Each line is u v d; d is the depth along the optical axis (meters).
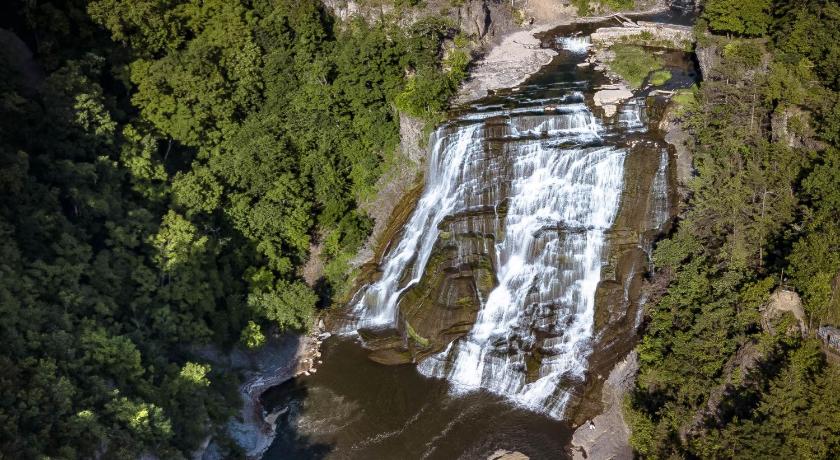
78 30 79.19
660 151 74.69
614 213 74.69
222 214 79.75
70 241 62.81
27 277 57.09
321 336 79.56
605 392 68.19
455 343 73.38
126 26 79.12
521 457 64.12
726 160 70.62
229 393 69.31
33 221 62.03
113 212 69.00
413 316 75.88
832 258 60.00
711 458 57.09
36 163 67.62
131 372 58.75
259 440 67.75
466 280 75.31
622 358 70.12
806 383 56.28
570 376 69.94
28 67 76.06
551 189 76.75
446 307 74.69
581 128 80.06
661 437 62.09
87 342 57.12
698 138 74.31
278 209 80.69
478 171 79.25
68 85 70.00
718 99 75.00
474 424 67.88
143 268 67.56
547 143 77.19
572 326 73.25
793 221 65.12
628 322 71.94
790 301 61.59
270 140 81.12
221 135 81.56
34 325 54.81
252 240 80.81
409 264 80.50
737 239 66.69
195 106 78.69
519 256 76.38
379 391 72.31
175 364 63.59
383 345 77.06
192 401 62.50
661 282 70.44
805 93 71.00
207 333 70.31
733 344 63.00
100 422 53.38
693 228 69.38
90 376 55.69
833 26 73.69
